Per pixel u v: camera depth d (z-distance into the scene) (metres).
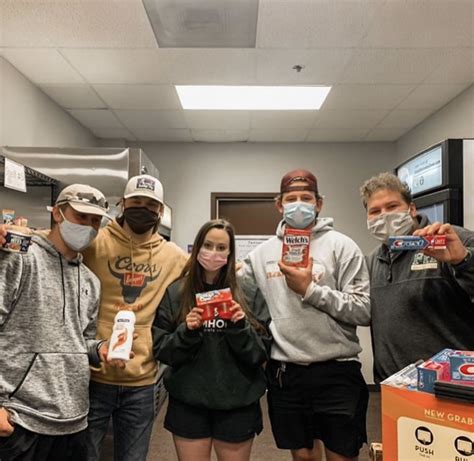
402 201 1.41
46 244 1.45
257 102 3.49
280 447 1.62
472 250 1.16
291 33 2.41
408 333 1.37
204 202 4.64
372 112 3.73
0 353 1.29
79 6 2.16
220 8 2.17
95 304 1.58
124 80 3.07
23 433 1.27
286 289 1.62
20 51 2.63
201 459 1.52
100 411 1.66
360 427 1.59
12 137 2.83
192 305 1.58
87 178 2.77
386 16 2.23
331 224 1.75
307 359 1.55
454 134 3.41
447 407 0.73
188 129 4.20
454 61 2.76
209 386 1.50
